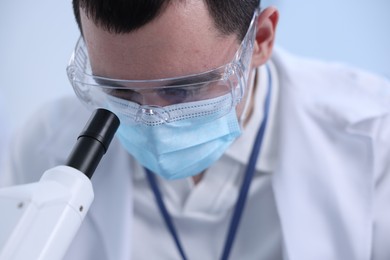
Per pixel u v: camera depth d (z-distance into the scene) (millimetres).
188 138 793
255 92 973
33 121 1153
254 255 977
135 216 1023
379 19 1626
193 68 670
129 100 731
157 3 606
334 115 991
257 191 993
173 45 641
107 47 657
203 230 989
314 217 923
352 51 1673
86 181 552
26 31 1759
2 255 461
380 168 969
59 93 1801
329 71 1101
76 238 1005
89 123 616
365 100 1038
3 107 1723
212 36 674
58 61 1771
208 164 884
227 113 786
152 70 658
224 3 673
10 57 1812
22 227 478
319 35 1666
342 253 899
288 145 971
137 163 1016
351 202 932
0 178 1134
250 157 976
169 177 869
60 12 1685
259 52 865
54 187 524
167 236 1004
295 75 1066
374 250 919
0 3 1752
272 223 983
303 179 949
